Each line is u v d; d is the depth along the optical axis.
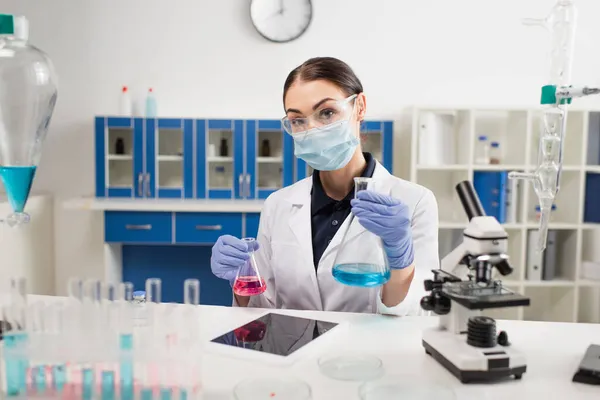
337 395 0.79
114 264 3.06
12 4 3.16
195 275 3.27
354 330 1.09
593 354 0.91
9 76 0.88
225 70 3.24
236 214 2.84
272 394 0.78
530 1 3.23
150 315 0.79
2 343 0.77
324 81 1.32
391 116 3.29
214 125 2.98
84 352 0.75
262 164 3.07
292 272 1.48
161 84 3.23
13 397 0.76
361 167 1.53
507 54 3.27
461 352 0.85
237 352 0.94
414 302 1.21
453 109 2.93
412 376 0.86
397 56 3.26
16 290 0.79
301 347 0.96
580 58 3.25
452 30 3.25
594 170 2.98
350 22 3.23
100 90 3.22
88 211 3.28
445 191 3.30
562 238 3.17
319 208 1.49
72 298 0.79
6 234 2.68
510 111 3.12
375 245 1.06
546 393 0.81
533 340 1.04
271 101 3.26
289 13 3.19
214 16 3.21
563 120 1.04
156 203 2.84
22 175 0.95
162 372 0.75
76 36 3.19
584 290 3.22
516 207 3.05
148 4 3.19
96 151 2.96
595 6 3.22
